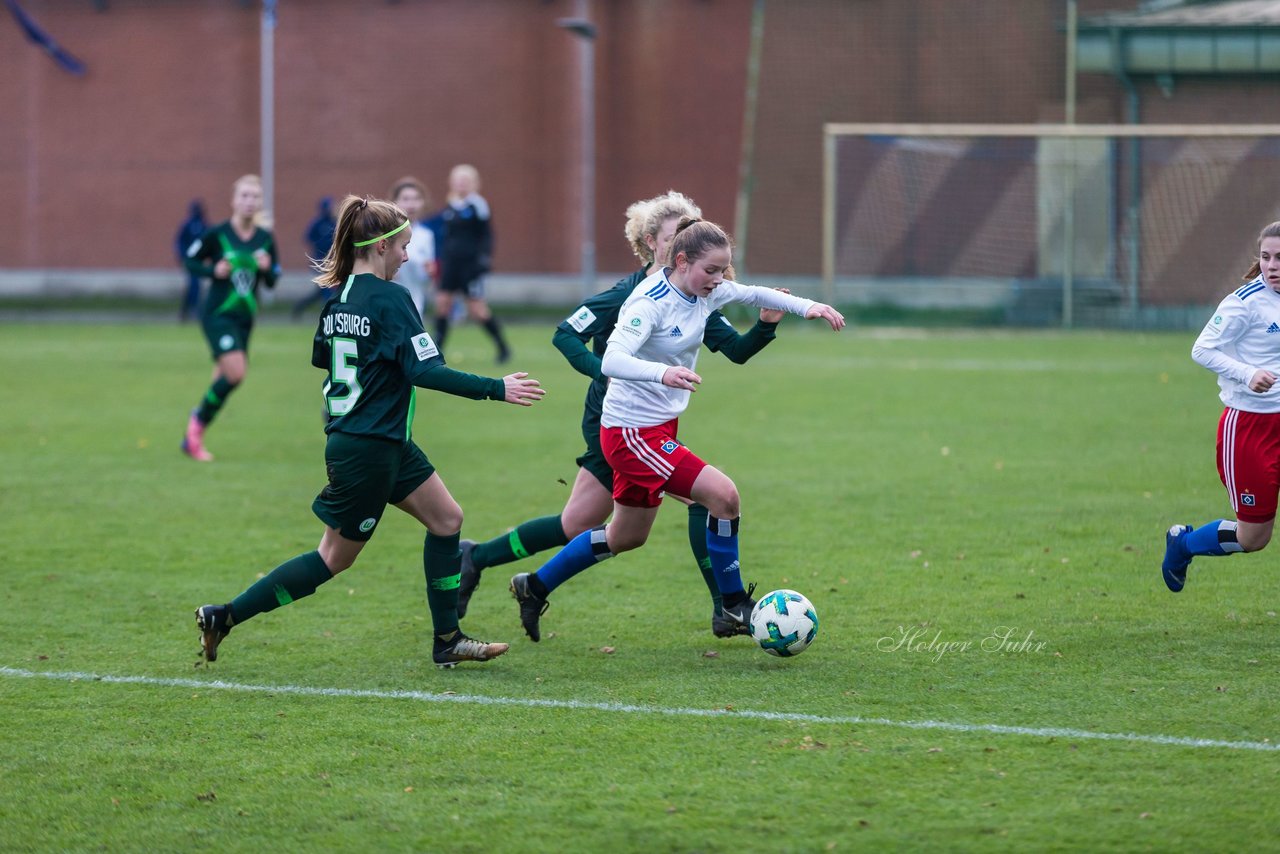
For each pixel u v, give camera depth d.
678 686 18.98
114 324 93.25
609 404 20.20
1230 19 90.38
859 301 101.50
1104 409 50.06
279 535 29.97
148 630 22.27
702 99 105.06
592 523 21.69
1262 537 21.72
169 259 112.38
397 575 26.44
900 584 24.92
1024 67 98.62
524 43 107.19
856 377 62.09
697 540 21.81
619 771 15.59
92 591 24.94
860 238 102.06
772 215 104.50
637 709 17.92
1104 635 21.31
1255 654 20.14
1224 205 92.75
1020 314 94.12
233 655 20.84
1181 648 20.48
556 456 41.03
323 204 89.88
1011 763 15.62
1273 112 91.69
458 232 63.94
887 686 18.80
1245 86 92.00
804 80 103.12
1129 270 94.06
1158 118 93.56
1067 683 18.78
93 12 111.25
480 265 64.31
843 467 38.31
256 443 43.56
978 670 19.48
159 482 36.50
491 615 23.48
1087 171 94.69
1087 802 14.43
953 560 26.86
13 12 110.88
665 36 105.25
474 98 108.38
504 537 22.09
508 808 14.55
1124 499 33.19
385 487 19.02
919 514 31.61
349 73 109.50
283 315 101.06
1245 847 13.27
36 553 28.12
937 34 100.50
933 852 13.27
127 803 14.84
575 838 13.75
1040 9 97.94
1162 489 34.47
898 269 101.12
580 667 20.08
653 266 20.78
